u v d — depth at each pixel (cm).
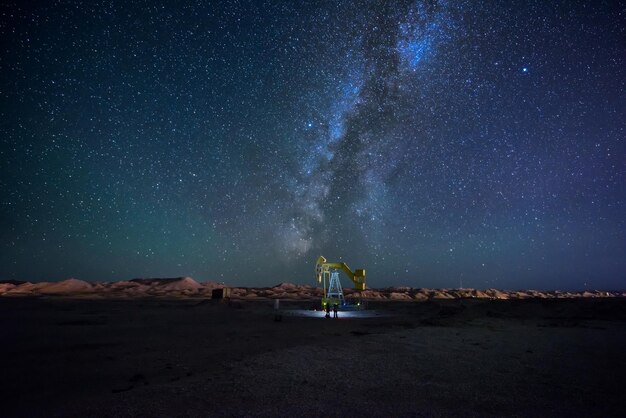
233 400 577
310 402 566
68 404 602
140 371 905
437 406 547
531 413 515
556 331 1473
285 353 985
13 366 982
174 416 505
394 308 3475
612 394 607
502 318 2055
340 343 1168
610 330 1504
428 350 1035
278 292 8725
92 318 2436
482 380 700
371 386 659
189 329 1842
